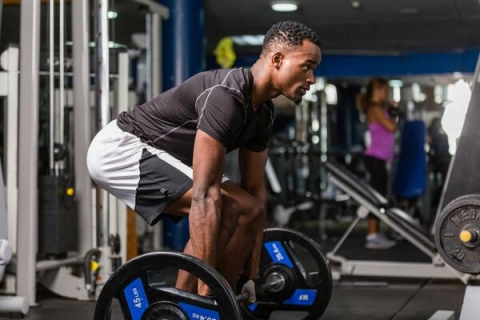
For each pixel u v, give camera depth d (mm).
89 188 4945
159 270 3031
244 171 3326
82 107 4891
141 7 6266
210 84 2947
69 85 5758
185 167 3053
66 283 4812
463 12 8133
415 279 5809
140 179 3066
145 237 6680
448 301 4863
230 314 2789
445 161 9461
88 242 4957
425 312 4492
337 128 11945
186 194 3002
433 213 10719
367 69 10922
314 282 3922
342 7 7902
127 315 2922
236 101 2871
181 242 6691
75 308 4512
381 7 7910
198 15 6816
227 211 2980
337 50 10672
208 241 2834
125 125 3148
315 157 10680
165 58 6754
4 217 4258
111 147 3111
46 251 4734
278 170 10523
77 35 4883
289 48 2928
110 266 4867
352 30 9195
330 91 11414
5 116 4961
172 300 2869
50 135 4785
